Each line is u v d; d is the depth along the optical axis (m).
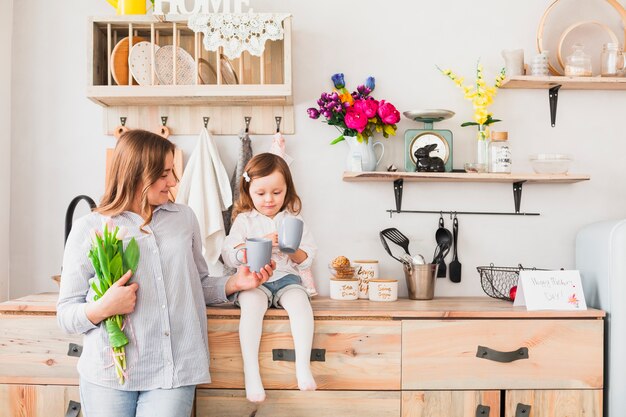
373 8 2.34
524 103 2.35
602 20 2.37
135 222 1.59
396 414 1.86
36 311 1.85
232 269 2.20
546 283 1.97
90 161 2.31
